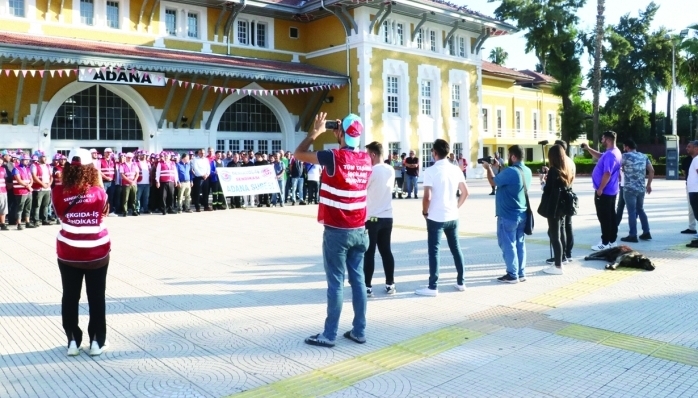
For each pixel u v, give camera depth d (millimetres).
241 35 29172
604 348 5305
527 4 44688
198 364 5016
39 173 15070
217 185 20078
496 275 8453
